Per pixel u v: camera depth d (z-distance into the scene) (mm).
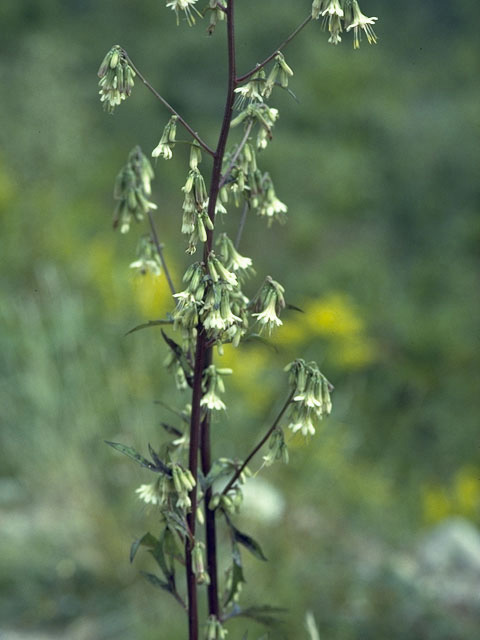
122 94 1883
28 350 6480
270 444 1980
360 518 6160
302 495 5867
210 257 1831
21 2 14664
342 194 13359
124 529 5109
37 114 10477
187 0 1864
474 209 12969
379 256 11938
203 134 13836
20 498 5562
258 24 16109
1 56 12609
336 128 15070
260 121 1968
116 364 6539
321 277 10930
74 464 5516
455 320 9969
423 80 16562
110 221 10406
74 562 4930
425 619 4551
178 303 1862
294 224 12414
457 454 8266
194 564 1918
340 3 1909
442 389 8969
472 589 5266
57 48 11805
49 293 7406
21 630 4555
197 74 15258
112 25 15766
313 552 5219
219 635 1976
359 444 7438
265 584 4699
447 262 11641
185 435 2104
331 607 4605
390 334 9617
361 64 16016
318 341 7930
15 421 5926
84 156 11164
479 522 6863
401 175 13414
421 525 6695
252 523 5141
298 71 15984
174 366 2104
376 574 4871
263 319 1928
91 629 4559
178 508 1902
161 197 12250
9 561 4918
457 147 13430
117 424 5832
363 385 8102
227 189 1964
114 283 7641
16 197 9211
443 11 18609
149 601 4746
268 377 7527
